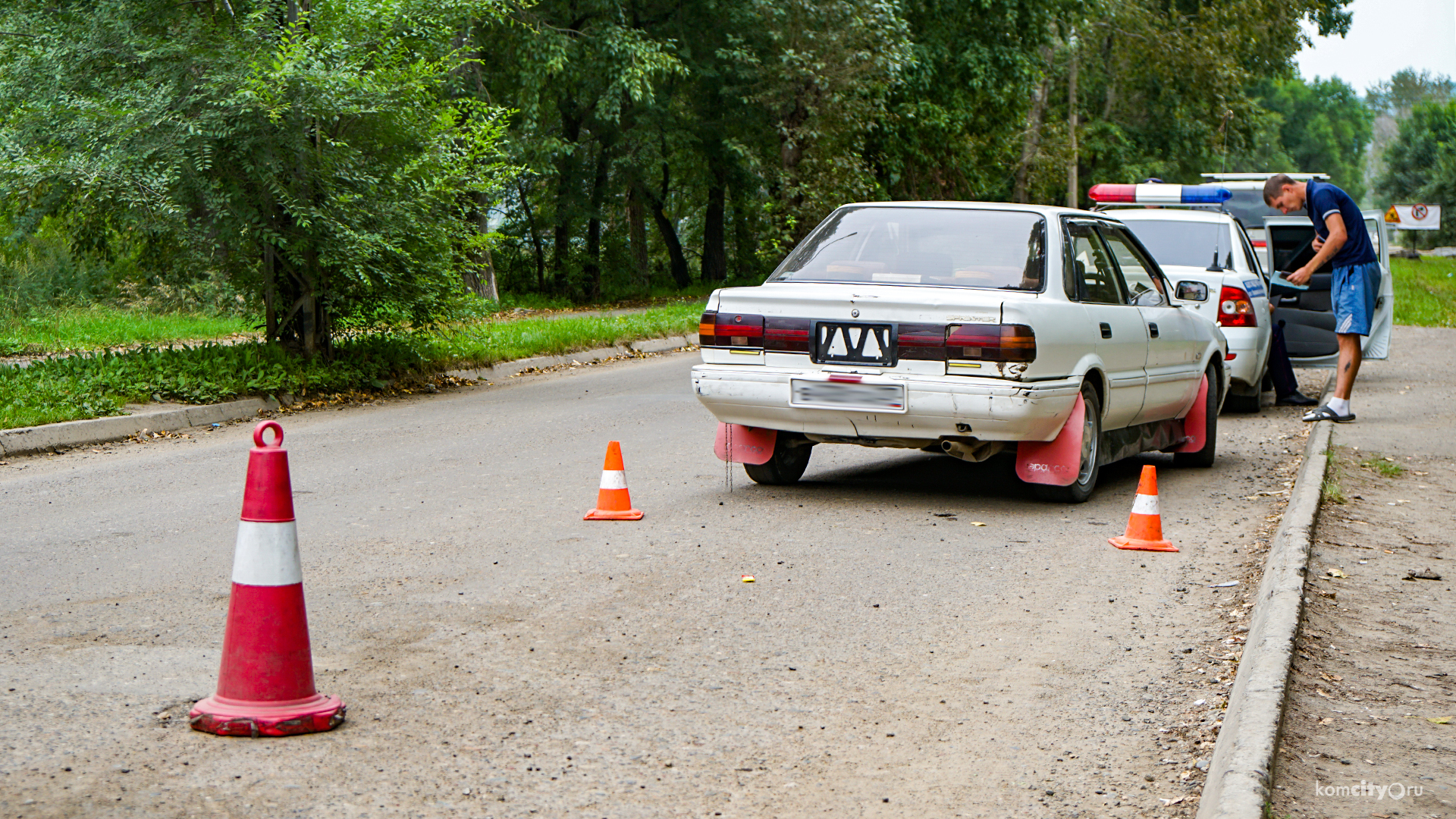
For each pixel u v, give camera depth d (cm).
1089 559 764
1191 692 527
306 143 1518
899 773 443
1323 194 1330
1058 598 676
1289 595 614
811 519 870
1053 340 855
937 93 4316
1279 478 1081
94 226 1606
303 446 1223
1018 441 866
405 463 1109
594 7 3591
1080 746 468
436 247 1683
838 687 532
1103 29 5797
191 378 1467
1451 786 415
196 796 413
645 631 607
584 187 4050
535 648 579
